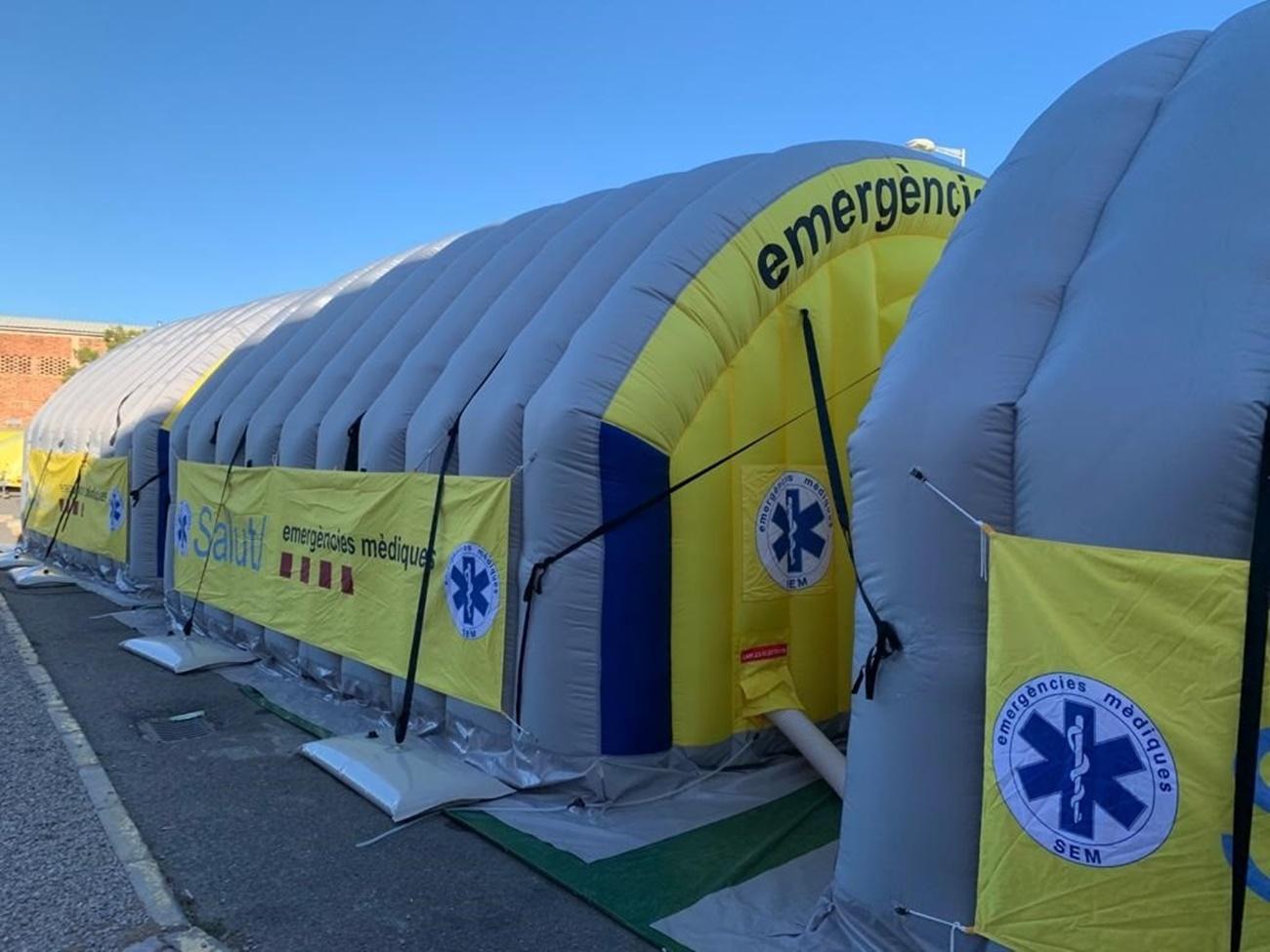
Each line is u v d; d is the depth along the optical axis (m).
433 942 3.74
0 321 47.19
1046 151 3.86
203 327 14.41
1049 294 3.41
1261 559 2.54
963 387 3.31
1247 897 2.53
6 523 21.95
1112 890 2.77
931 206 6.79
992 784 3.06
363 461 6.98
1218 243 2.97
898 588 3.39
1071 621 2.88
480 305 7.09
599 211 6.86
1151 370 2.88
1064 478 2.97
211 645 8.90
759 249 5.64
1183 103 3.61
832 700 6.09
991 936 3.04
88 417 14.37
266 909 4.00
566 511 5.14
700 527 5.38
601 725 5.16
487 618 5.57
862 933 3.45
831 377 6.14
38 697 7.42
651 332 5.28
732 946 3.66
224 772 5.73
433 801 5.07
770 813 5.03
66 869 4.35
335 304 9.83
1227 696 2.57
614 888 4.16
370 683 6.88
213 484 9.38
